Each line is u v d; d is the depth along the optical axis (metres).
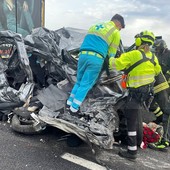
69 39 5.52
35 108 4.66
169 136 4.99
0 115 4.95
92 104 4.28
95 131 3.84
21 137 4.35
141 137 4.41
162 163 4.18
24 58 5.07
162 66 5.70
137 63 3.95
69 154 3.98
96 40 4.14
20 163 3.57
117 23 4.46
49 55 5.07
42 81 5.29
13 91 5.03
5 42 5.25
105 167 3.75
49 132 4.61
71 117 4.10
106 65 4.31
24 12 7.72
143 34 4.05
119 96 4.25
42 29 5.59
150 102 4.68
